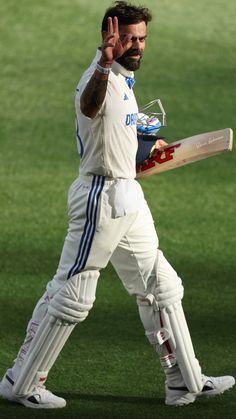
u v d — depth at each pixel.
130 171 19.38
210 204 32.53
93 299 19.52
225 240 29.84
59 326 19.50
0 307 25.17
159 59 46.62
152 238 19.78
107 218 19.09
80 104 18.53
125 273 19.98
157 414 19.97
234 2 53.91
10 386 20.20
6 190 33.34
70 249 19.39
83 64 46.00
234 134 38.44
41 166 35.44
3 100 41.88
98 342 23.33
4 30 49.34
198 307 25.33
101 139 18.86
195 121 39.78
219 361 22.50
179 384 20.22
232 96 42.69
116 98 18.78
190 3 53.16
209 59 46.88
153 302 19.80
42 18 50.53
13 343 23.25
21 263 27.94
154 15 51.31
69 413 19.97
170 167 20.41
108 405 20.36
